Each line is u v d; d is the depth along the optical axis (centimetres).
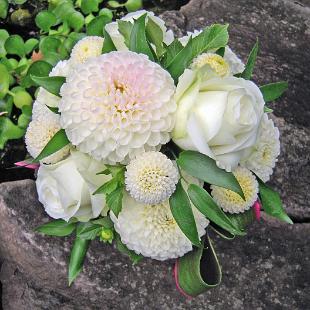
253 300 95
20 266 95
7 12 109
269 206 72
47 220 93
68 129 63
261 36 109
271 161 71
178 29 106
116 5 112
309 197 101
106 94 62
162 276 94
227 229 65
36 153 71
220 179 63
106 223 70
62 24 108
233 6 111
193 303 94
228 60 73
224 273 95
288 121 103
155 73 63
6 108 102
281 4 114
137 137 63
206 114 61
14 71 105
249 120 62
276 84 73
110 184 65
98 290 92
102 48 69
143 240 68
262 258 97
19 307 95
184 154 64
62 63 73
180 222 65
